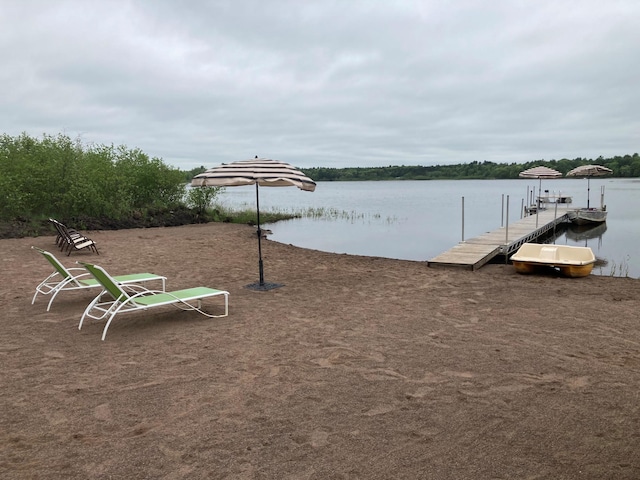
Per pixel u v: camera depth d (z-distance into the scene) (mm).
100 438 3711
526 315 7219
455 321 6906
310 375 4938
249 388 4625
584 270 10281
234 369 5121
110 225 20547
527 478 3139
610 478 3137
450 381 4742
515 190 82375
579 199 48531
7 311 7523
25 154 20078
